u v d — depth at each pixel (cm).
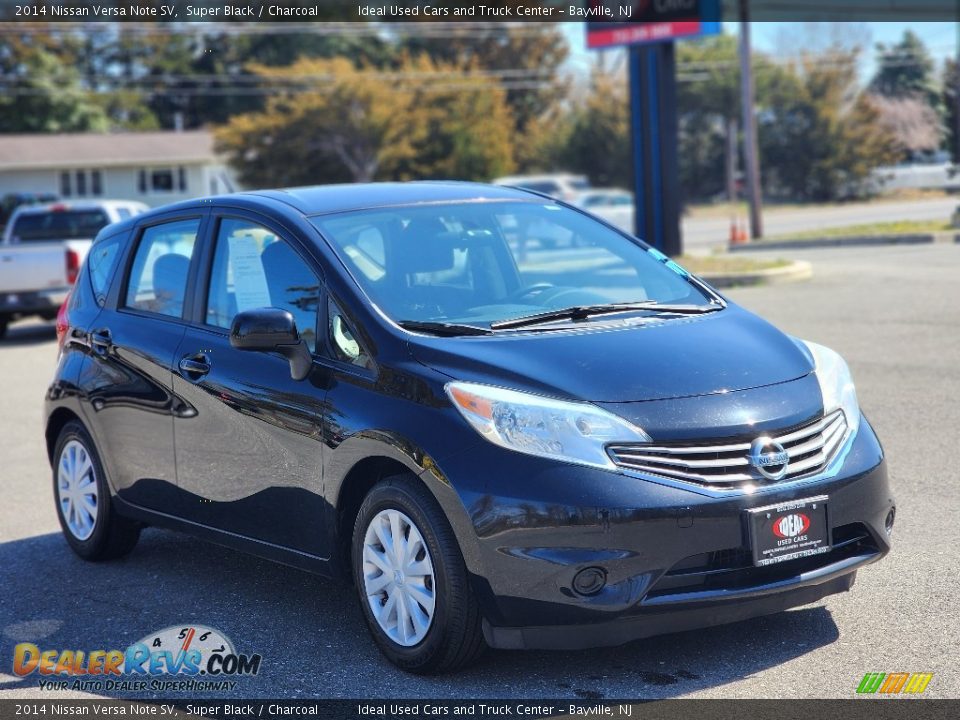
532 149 6225
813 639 469
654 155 2247
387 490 453
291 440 496
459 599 431
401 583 453
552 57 7075
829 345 1158
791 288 1691
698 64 6122
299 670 470
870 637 467
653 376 441
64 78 6562
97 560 643
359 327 481
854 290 1590
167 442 571
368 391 465
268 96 5875
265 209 550
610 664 456
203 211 586
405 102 5294
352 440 463
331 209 544
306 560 504
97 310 639
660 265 565
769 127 5862
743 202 6144
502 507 416
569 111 6519
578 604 411
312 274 511
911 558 555
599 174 6047
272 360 515
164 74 7369
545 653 470
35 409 1148
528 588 416
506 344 462
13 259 1725
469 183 610
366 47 6750
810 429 443
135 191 5809
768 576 432
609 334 474
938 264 1853
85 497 643
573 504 410
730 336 482
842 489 440
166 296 595
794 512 427
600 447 418
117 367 603
